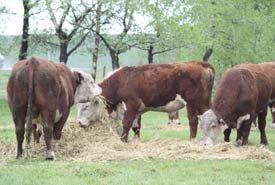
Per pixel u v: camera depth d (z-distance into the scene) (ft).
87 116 46.24
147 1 90.27
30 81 35.73
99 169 33.65
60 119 40.06
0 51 100.89
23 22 96.43
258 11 104.22
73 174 32.58
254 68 48.73
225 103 44.98
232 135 55.72
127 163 36.52
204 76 48.14
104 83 49.21
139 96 48.75
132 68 49.37
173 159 38.06
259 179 32.09
